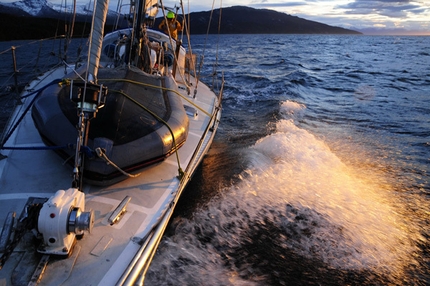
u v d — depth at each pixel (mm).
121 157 3002
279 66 23500
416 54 43844
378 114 10734
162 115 3627
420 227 4484
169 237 3711
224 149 6504
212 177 5082
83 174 2973
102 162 2910
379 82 18078
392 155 7195
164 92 4086
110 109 3264
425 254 3920
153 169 3701
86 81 2488
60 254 2311
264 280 3312
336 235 4051
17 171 3346
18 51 21766
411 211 4906
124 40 5270
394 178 6047
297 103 11422
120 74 3930
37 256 2316
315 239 3959
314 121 9734
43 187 3135
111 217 2834
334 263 3635
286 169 5621
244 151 6223
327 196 4914
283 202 4602
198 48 43719
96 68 2611
